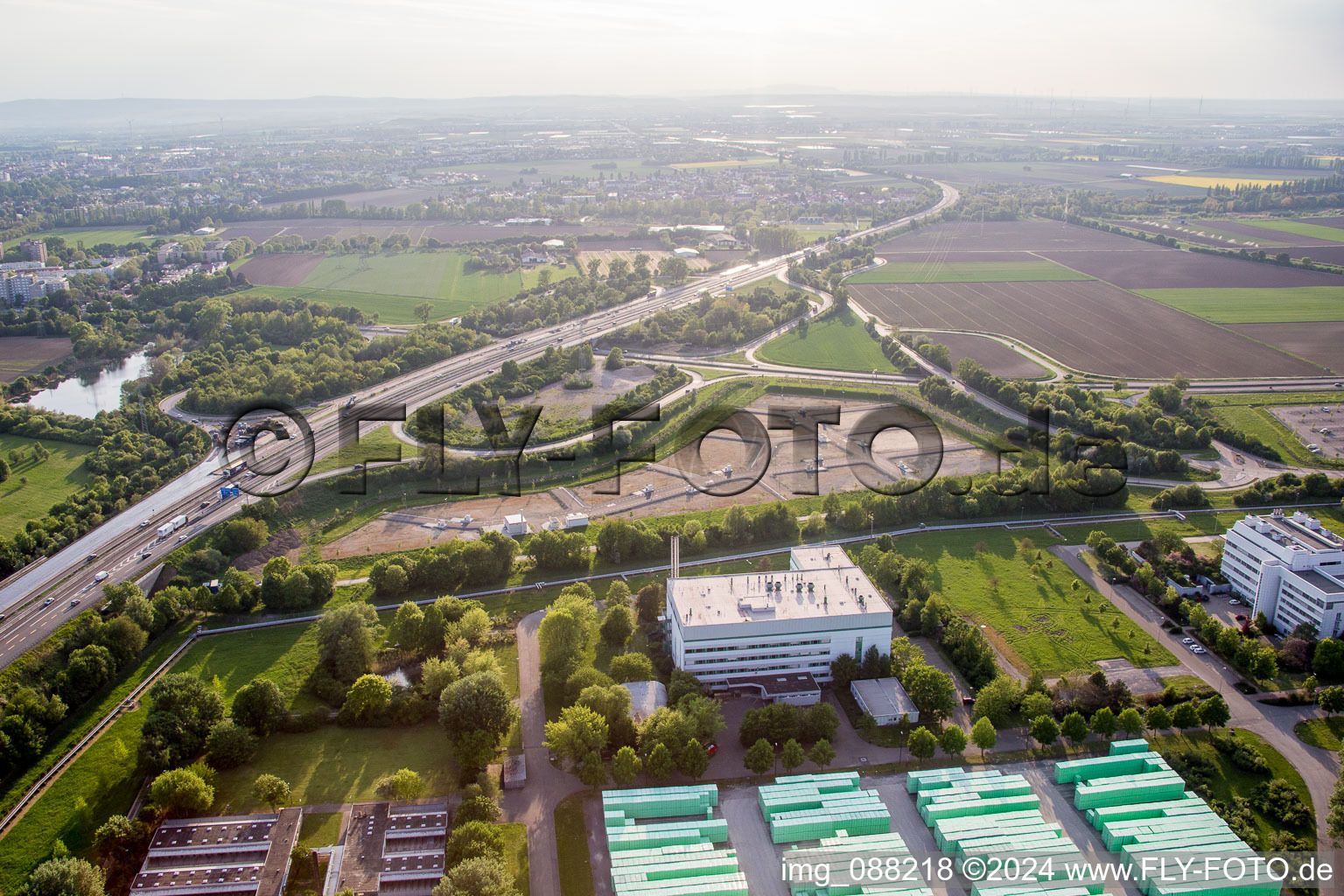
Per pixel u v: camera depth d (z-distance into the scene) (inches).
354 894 7760.8
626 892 7829.7
